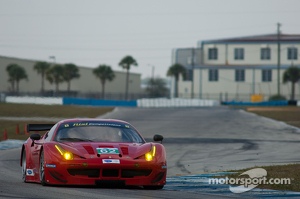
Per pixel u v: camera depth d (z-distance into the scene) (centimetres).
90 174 3866
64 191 3788
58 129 4275
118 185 3912
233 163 6712
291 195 3947
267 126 14800
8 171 5738
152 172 3947
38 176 4228
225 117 18675
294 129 13788
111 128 4325
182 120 17075
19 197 3497
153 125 15050
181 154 8038
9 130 12744
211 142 10200
